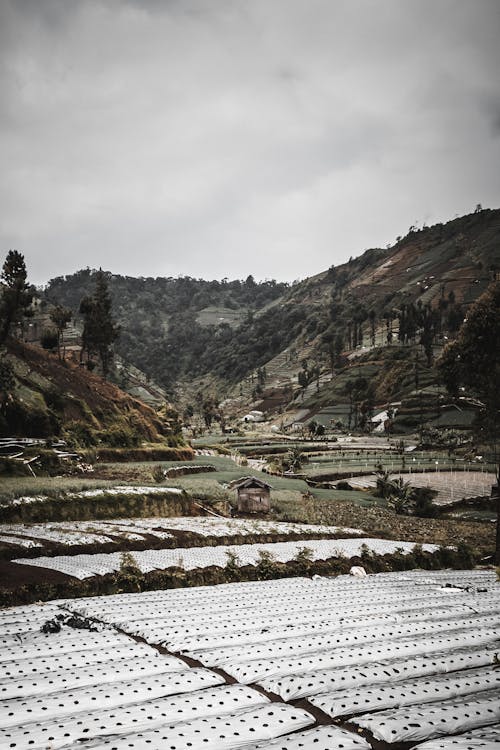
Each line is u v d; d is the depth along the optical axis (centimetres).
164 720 698
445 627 1188
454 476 6744
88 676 841
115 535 2302
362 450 9669
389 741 651
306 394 19100
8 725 687
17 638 1051
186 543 2339
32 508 2695
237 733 657
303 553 2122
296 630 1125
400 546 2578
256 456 9350
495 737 646
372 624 1206
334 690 809
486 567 2589
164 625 1159
